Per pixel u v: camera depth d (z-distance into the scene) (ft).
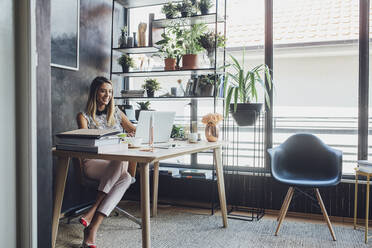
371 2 10.21
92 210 7.45
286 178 9.53
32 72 4.68
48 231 5.13
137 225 9.29
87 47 10.52
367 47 10.10
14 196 4.68
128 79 12.76
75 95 10.04
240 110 10.41
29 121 4.69
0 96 4.43
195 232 8.79
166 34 11.03
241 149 12.50
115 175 7.55
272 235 8.64
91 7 10.64
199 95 10.49
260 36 11.92
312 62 13.94
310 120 12.60
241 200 11.28
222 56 11.12
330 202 10.23
